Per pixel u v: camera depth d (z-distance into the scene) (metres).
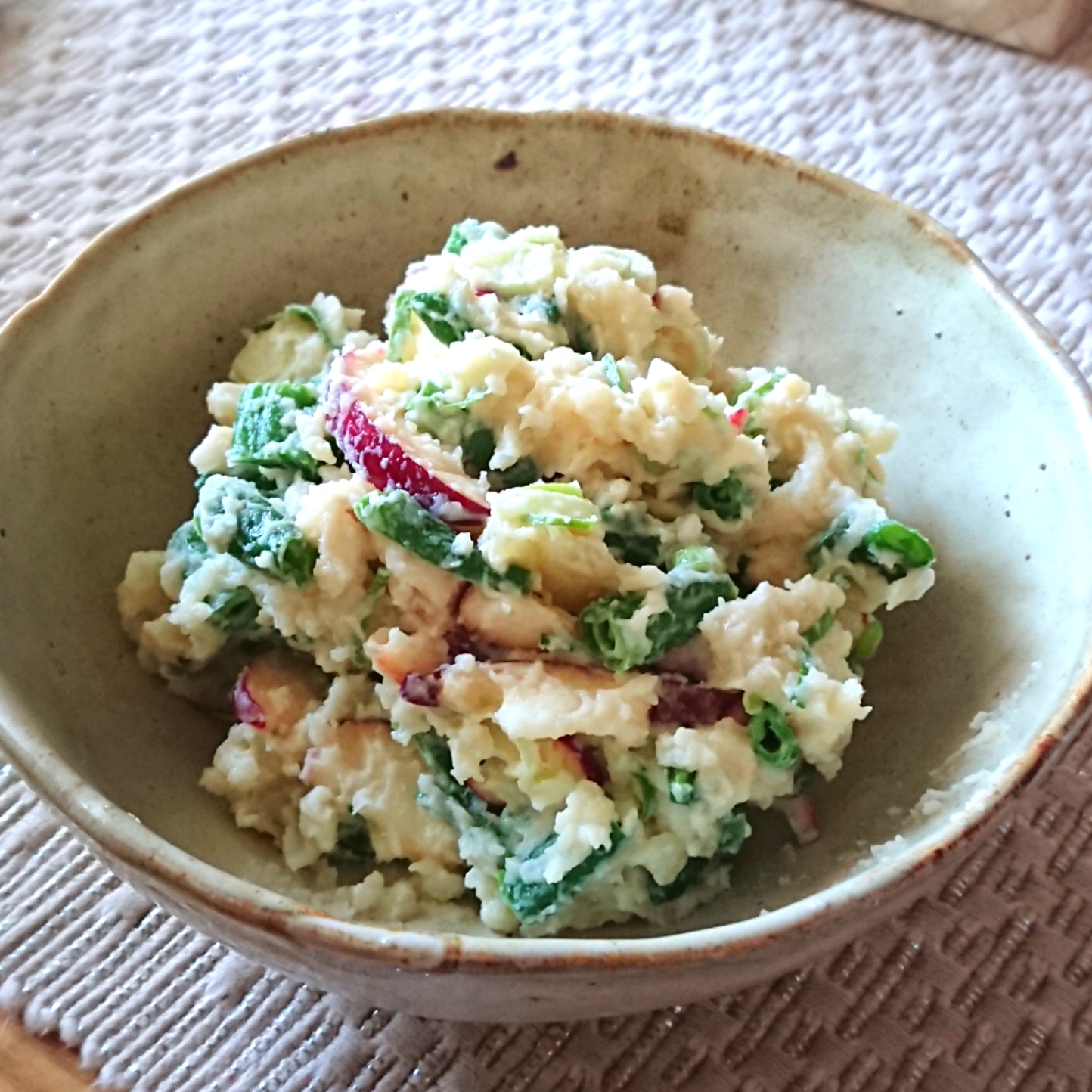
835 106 0.35
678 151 0.26
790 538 0.23
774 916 0.17
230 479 0.23
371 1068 0.21
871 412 0.25
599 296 0.24
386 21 0.37
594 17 0.37
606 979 0.17
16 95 0.35
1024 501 0.22
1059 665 0.20
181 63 0.36
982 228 0.32
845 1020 0.21
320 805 0.22
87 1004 0.21
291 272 0.26
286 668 0.23
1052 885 0.23
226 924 0.17
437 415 0.23
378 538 0.22
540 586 0.22
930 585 0.23
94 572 0.23
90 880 0.22
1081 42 0.37
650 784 0.21
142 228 0.24
